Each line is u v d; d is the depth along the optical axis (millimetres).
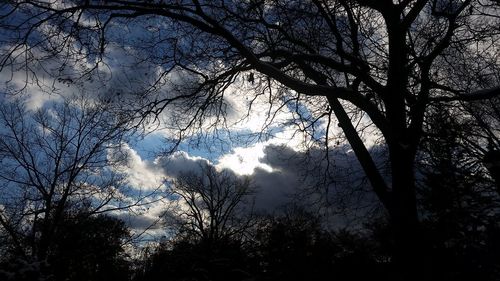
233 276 10180
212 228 32281
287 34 14656
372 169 12727
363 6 13727
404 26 12367
